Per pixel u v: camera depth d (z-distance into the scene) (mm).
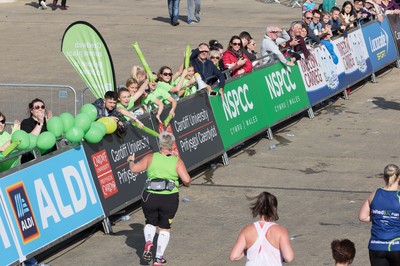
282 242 15344
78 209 21812
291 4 62531
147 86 25875
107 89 26500
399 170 17438
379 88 40812
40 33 52750
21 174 20266
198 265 20406
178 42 49594
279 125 34656
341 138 32406
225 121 29562
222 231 22766
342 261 14844
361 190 26141
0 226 19391
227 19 56906
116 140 23719
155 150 25328
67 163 21766
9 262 19406
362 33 41594
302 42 35562
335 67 38188
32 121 23016
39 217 20500
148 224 20172
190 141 27375
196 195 25922
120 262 20781
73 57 26500
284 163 29328
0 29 54000
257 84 32156
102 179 22891
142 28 53969
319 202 25062
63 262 20812
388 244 17219
